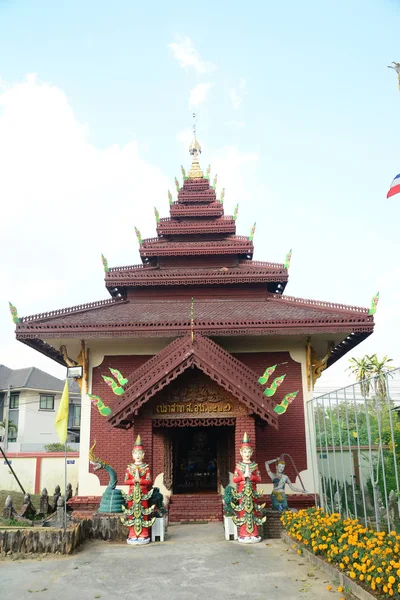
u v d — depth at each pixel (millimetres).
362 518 14859
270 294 22719
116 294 24297
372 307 19156
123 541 14109
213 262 24969
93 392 20047
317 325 18844
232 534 14211
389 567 8383
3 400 51938
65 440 13547
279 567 10953
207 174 29469
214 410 15812
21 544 12430
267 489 18766
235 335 18891
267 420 14875
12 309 19297
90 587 9711
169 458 19391
